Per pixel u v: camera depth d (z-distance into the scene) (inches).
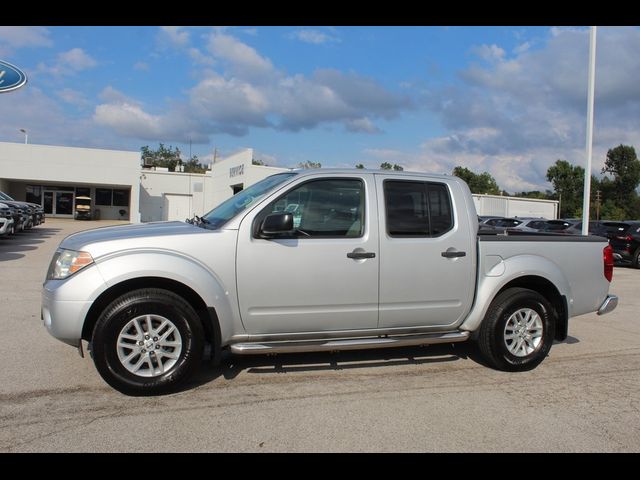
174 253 164.1
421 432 144.1
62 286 157.8
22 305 294.7
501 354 197.3
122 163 1540.4
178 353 165.2
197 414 151.2
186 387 172.4
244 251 169.3
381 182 187.0
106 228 193.0
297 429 143.3
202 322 178.4
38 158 1464.1
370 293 181.9
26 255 545.0
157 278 164.9
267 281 170.9
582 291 215.0
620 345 246.1
